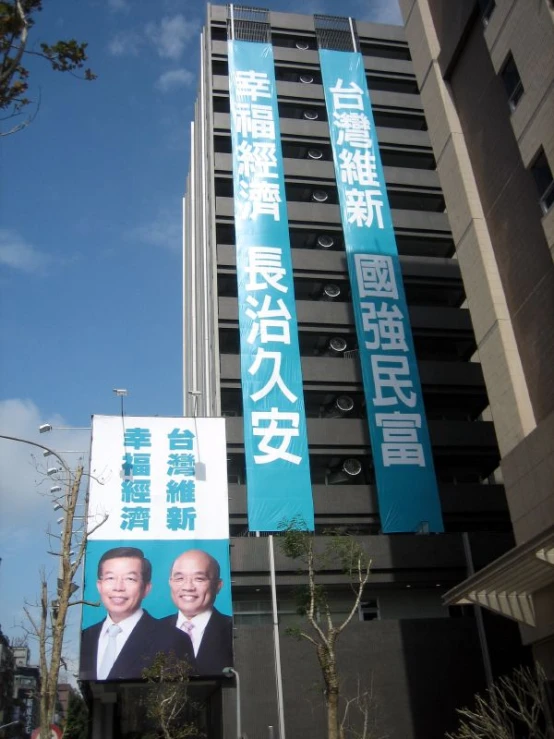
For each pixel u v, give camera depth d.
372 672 36.84
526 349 28.48
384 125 57.50
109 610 35.66
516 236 29.47
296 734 35.22
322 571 39.50
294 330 45.97
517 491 27.20
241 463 44.31
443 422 45.62
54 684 18.41
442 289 51.44
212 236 49.09
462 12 33.88
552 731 21.14
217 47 56.09
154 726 44.12
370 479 45.03
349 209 50.91
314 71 57.44
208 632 35.75
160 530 37.59
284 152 54.62
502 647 37.84
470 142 33.41
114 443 39.34
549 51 26.78
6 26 9.89
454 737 28.67
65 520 20.03
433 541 40.91
